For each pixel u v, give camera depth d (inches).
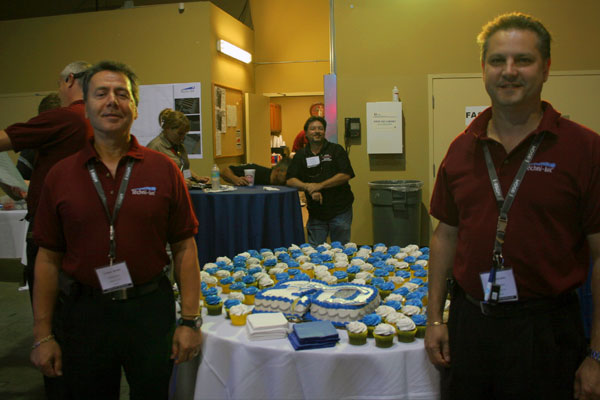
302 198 339.6
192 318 62.9
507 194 51.5
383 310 67.4
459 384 54.9
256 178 192.2
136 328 58.6
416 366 60.3
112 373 60.4
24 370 117.8
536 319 50.9
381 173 215.5
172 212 63.4
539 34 50.6
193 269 65.1
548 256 50.1
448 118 211.5
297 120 376.2
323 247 107.7
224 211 150.5
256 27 320.8
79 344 58.2
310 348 59.6
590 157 48.9
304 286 76.2
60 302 72.0
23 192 96.0
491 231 52.4
